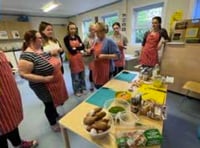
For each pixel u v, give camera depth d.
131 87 1.44
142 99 1.12
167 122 1.95
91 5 4.89
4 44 5.75
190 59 2.43
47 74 1.53
